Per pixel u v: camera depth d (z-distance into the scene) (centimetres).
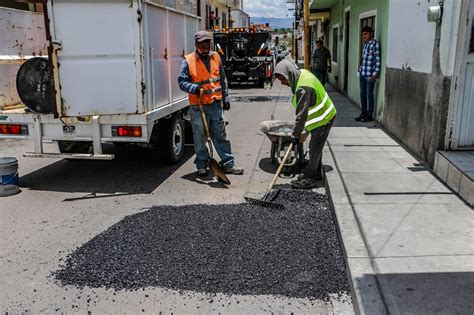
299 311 313
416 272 325
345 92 1400
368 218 418
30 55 698
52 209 521
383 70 855
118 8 539
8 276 367
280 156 634
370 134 787
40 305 327
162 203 534
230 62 1948
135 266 373
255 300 326
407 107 679
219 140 641
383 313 282
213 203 528
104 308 322
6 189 566
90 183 621
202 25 2367
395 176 540
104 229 461
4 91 632
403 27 705
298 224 447
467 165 479
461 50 508
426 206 444
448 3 512
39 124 580
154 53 591
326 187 544
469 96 522
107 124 569
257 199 505
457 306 285
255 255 386
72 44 543
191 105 618
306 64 1093
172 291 339
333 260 377
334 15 1723
